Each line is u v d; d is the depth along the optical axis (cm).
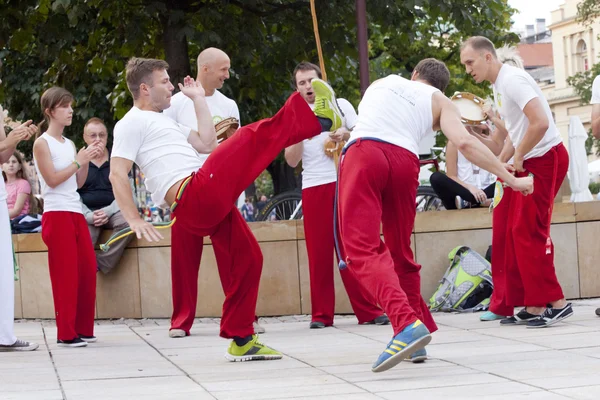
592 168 3106
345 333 695
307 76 731
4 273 648
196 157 541
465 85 2256
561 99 6388
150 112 548
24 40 1251
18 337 767
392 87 505
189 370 528
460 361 513
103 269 888
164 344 675
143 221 525
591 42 6172
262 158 504
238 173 499
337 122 514
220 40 1146
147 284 890
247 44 1212
